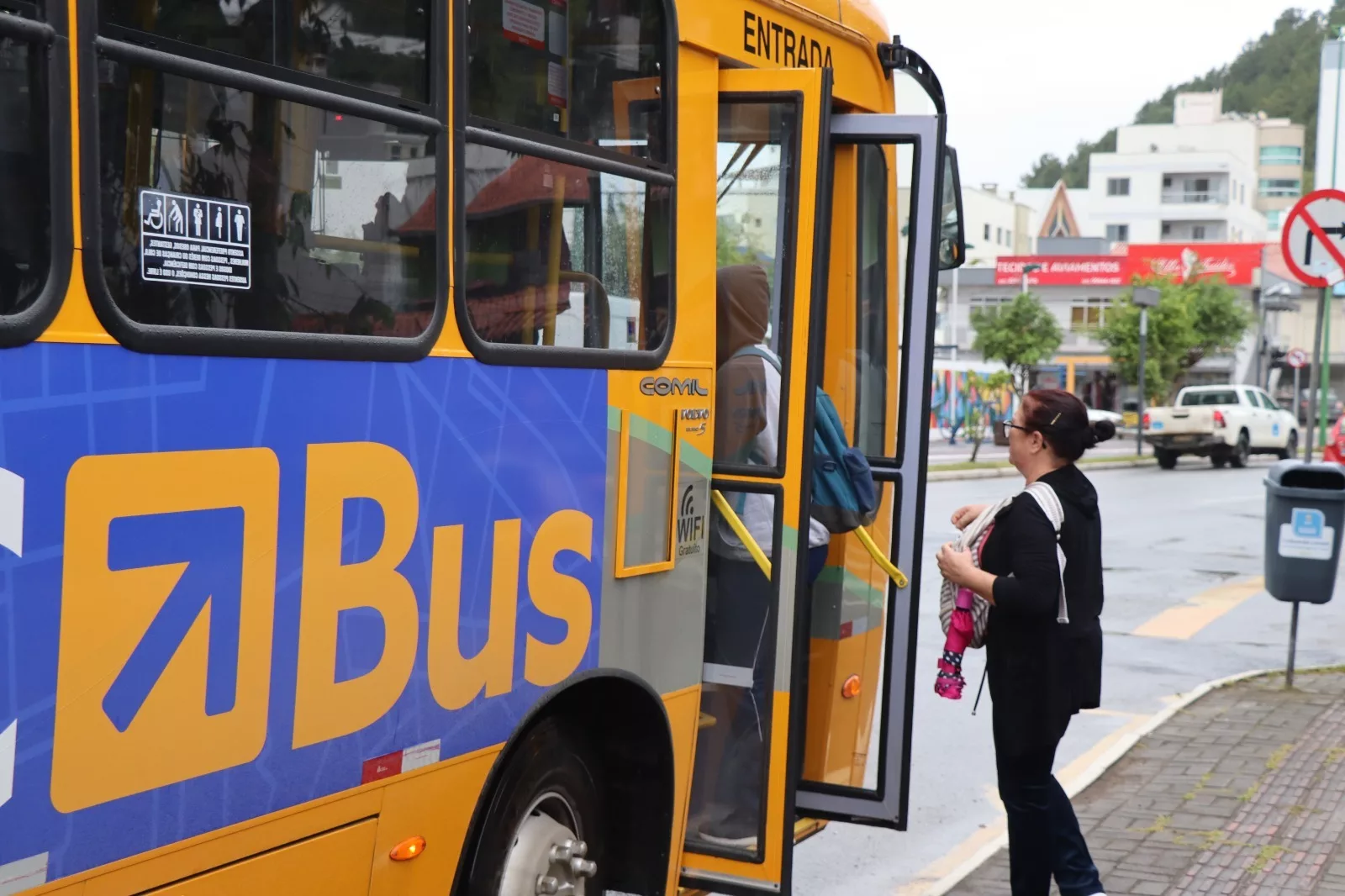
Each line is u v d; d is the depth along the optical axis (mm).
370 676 2881
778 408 4238
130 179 2375
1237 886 5156
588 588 3586
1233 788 6445
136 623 2371
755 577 4227
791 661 4180
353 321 2832
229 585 2545
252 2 2607
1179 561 14953
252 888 2645
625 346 3727
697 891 4367
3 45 2188
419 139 3002
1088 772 6648
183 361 2455
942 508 20062
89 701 2297
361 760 2873
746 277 4312
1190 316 51500
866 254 5098
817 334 4168
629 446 3730
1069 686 4520
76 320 2277
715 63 4156
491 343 3219
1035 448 4645
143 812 2402
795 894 5293
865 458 4699
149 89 2410
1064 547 4527
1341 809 6121
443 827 3156
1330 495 8305
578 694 3854
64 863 2271
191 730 2480
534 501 3363
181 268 2463
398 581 2941
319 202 2748
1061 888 4684
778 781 4176
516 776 3521
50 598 2229
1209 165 102000
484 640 3215
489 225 3217
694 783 4293
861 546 5066
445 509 3074
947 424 44125
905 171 4957
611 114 3662
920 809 6391
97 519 2303
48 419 2230
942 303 76000
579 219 3537
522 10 3316
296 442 2684
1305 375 66250
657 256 3867
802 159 4156
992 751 7359
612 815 4055
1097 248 82812
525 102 3336
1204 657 9922
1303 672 9219
